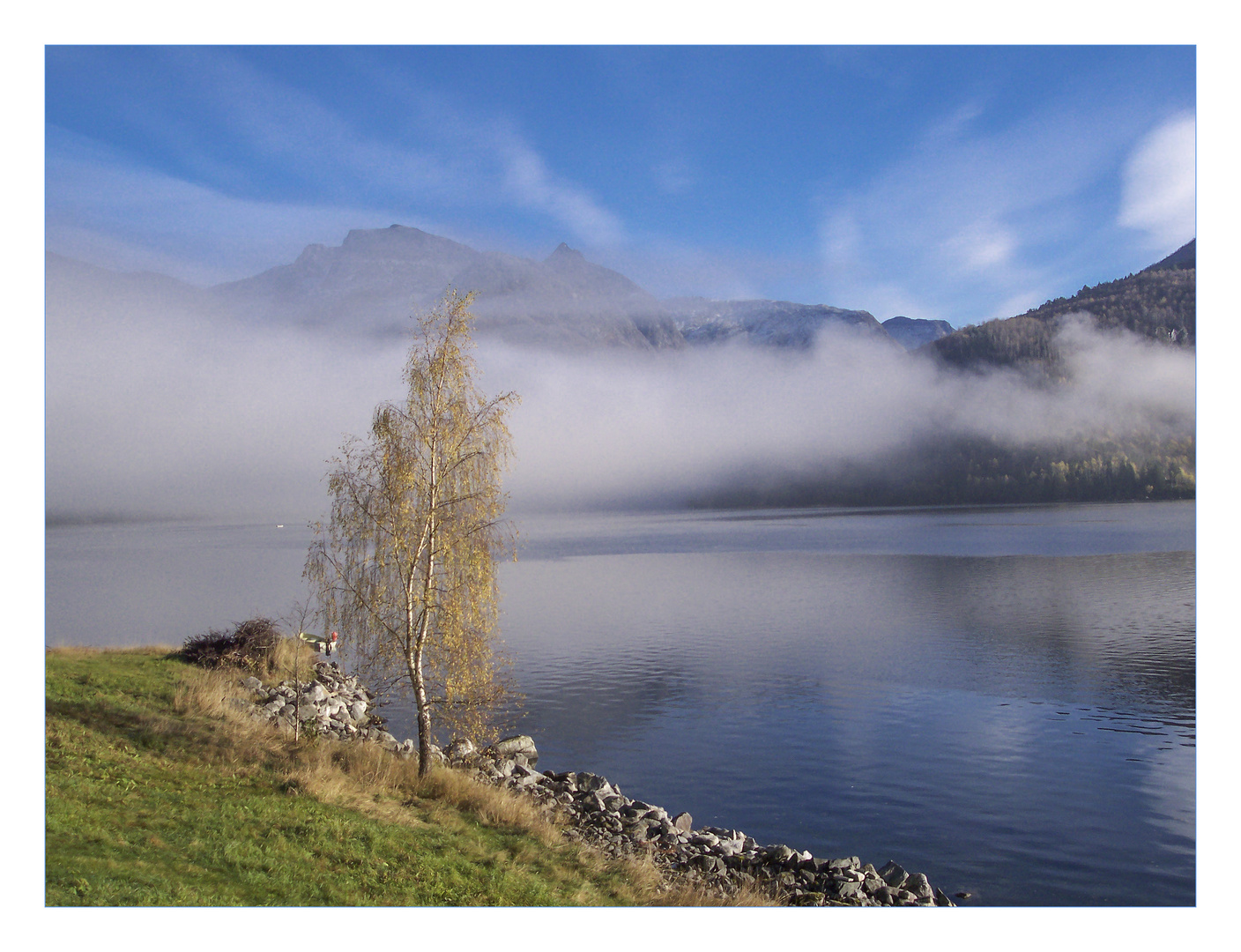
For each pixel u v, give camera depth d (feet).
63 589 356.59
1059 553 468.75
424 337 77.66
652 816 83.10
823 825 91.81
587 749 124.57
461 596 75.61
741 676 185.06
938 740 130.31
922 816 94.84
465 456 76.28
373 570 76.95
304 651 124.77
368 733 97.25
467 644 77.05
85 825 48.93
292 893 46.73
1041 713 148.56
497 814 68.49
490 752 98.94
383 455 75.72
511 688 163.84
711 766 115.55
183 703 80.33
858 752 122.83
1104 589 326.03
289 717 88.89
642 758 119.65
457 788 71.87
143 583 384.06
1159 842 86.74
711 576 420.36
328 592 77.30
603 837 73.15
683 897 58.75
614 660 205.57
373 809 62.59
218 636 111.04
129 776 58.75
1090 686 171.94
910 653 212.43
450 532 76.28
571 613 298.35
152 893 43.24
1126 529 630.74
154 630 231.30
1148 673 183.42
